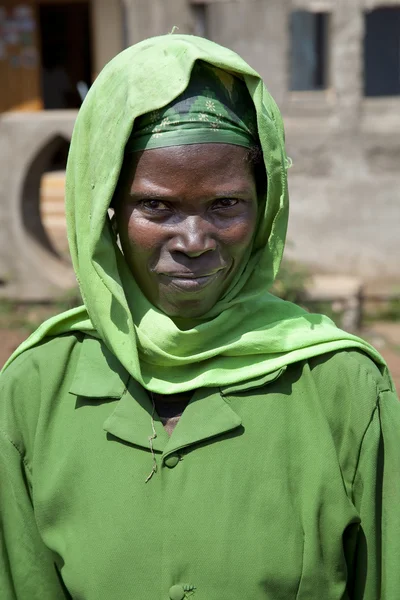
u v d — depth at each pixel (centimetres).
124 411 189
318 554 181
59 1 1384
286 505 180
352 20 851
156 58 175
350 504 182
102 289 190
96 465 187
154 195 174
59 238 1055
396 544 184
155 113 173
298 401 188
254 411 186
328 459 182
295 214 884
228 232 178
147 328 185
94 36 1308
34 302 837
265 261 191
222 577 177
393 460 186
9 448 197
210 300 185
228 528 179
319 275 888
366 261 882
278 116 186
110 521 183
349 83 860
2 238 831
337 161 870
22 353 207
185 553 179
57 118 813
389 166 866
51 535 191
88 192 188
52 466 192
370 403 185
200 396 188
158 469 184
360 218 877
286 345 188
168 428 189
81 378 195
